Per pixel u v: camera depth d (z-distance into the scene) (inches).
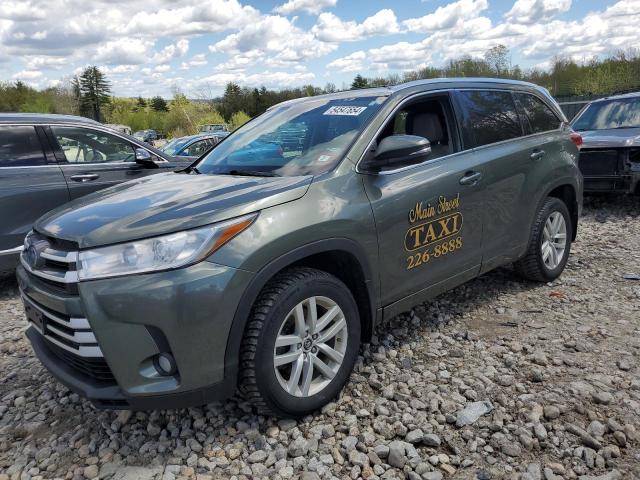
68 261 98.8
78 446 112.4
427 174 139.9
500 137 168.1
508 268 206.8
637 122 339.9
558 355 138.7
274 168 131.8
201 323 97.6
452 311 171.6
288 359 110.0
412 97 146.1
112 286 95.4
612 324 157.2
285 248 106.7
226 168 142.3
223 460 104.7
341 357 120.0
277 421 115.5
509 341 149.1
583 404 116.1
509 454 102.3
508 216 166.9
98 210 112.3
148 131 1932.8
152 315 95.3
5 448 113.8
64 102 3043.8
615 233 269.9
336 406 120.4
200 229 99.6
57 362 110.9
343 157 126.5
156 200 113.5
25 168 215.5
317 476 99.0
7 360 156.6
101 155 238.1
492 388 124.4
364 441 107.6
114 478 101.3
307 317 113.3
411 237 134.1
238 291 100.3
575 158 197.5
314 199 115.0
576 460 100.0
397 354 143.3
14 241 212.5
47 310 107.3
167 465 104.1
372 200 125.0
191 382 99.3
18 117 218.8
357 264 122.3
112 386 100.7
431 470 99.2
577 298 178.4
